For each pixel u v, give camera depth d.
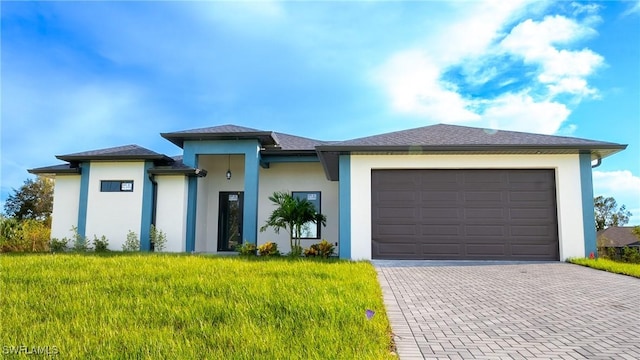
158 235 13.12
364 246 10.62
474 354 3.63
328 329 3.97
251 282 6.07
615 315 5.06
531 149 10.27
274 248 11.80
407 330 4.36
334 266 8.22
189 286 5.81
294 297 5.09
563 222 10.37
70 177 14.26
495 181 10.74
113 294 5.34
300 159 14.28
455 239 10.59
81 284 5.92
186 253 12.02
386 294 6.17
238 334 3.76
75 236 13.48
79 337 3.72
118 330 3.91
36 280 6.19
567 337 4.15
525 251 10.45
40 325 4.02
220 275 6.73
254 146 13.41
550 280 7.47
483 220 10.62
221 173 15.27
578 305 5.57
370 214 10.73
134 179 13.55
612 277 7.84
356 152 10.83
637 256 21.45
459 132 12.37
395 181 10.91
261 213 15.14
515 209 10.61
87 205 13.62
